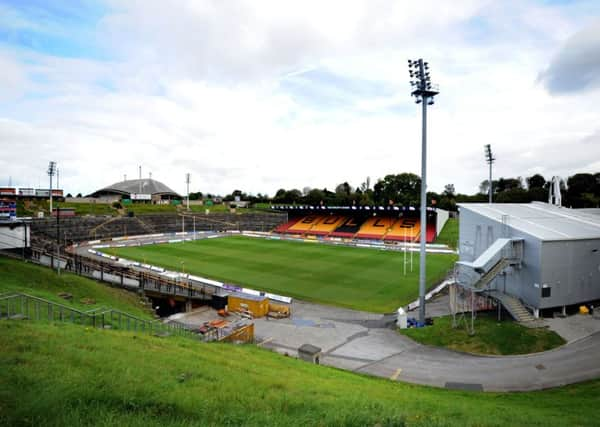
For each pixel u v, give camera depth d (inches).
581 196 4473.4
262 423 370.3
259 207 6353.3
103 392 383.2
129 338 688.4
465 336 1075.3
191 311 1443.2
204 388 463.2
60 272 1408.7
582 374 825.5
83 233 3398.1
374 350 1042.7
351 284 1831.9
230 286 1681.8
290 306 1492.4
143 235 3801.7
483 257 1202.6
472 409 580.1
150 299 1545.3
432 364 933.8
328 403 477.7
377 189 6112.2
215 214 4734.3
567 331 1066.7
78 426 303.6
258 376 588.1
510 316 1227.2
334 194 6555.1
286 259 2471.7
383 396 615.2
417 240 3403.1
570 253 1218.0
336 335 1171.9
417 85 1309.1
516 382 813.2
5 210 1872.5
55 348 516.4
